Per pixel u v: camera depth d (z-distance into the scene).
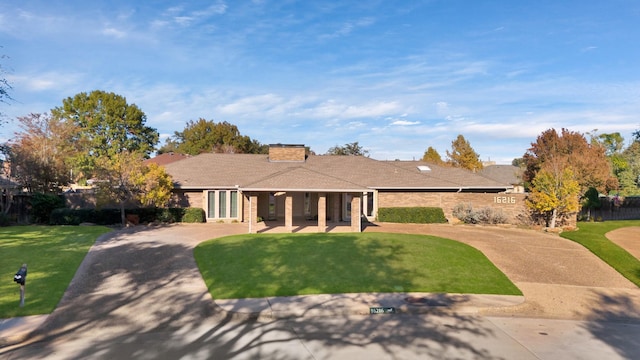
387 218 28.58
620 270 16.25
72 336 9.22
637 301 13.14
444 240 20.62
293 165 32.50
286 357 8.27
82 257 16.17
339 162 33.72
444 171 33.94
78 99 55.34
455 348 8.96
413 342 9.27
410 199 29.92
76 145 49.06
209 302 11.70
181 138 70.31
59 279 13.26
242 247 18.44
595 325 10.87
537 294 13.52
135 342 8.94
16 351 8.38
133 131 58.06
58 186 31.73
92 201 29.12
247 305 11.41
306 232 23.30
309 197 31.53
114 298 11.80
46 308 10.73
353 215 24.08
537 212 25.67
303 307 11.39
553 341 9.58
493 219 26.38
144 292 12.38
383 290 13.14
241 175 30.17
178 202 28.73
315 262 16.16
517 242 20.66
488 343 9.33
